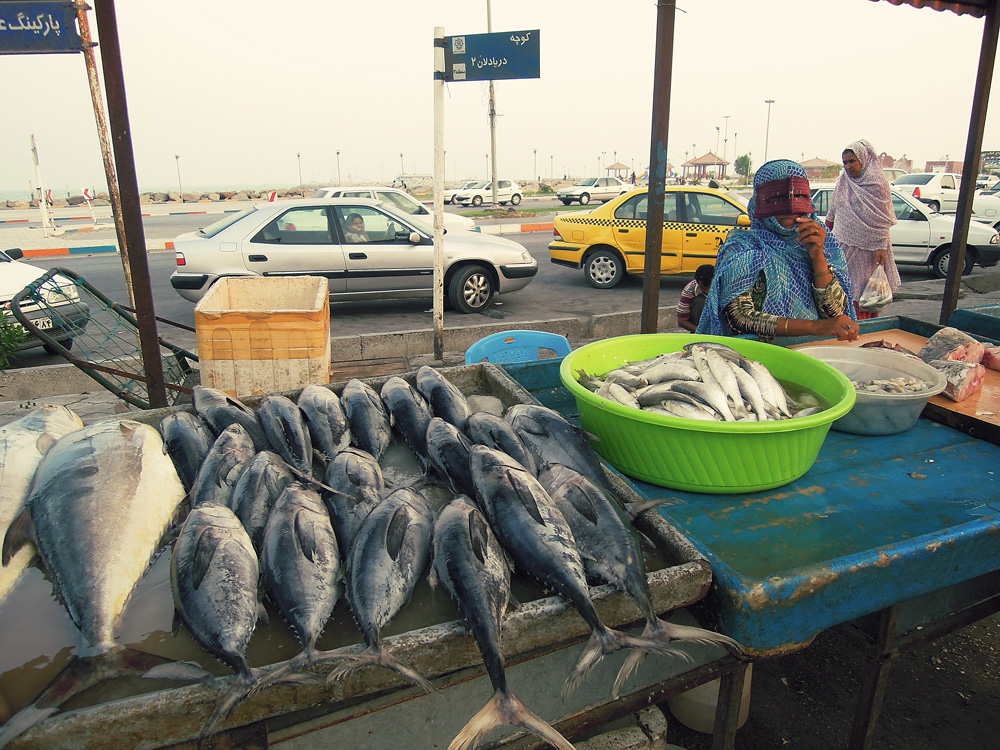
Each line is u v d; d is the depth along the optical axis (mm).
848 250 5574
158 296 10430
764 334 3010
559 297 10242
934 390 2494
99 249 16984
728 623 1603
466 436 2346
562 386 3184
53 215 34219
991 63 3826
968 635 3174
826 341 3584
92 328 7969
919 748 2537
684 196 10242
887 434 2553
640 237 10477
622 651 1930
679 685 1817
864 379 3020
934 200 16766
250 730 1360
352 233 8352
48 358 6984
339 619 1639
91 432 2168
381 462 2438
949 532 1781
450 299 8914
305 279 4715
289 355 3863
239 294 4707
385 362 6367
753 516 1997
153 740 1274
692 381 2488
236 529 1768
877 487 2164
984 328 3980
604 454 2338
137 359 5402
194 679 1377
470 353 4023
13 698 1352
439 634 1433
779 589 1556
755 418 2365
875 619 2088
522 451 2146
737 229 3174
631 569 1609
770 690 2844
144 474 2033
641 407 2492
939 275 11922
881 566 1671
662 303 9516
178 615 1583
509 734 1868
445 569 1609
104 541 1754
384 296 8656
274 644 1543
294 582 1626
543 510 1779
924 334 3775
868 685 2092
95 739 1229
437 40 4781
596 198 35344
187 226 23344
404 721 1771
